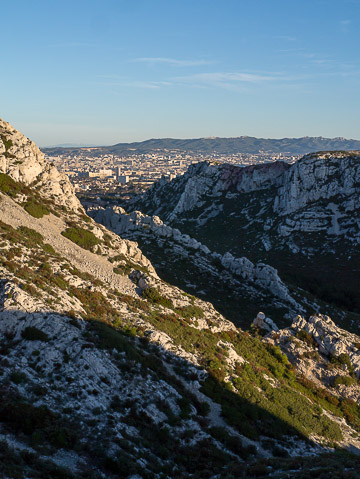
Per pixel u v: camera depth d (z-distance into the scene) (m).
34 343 30.30
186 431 28.91
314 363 50.09
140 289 53.03
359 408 46.03
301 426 37.00
